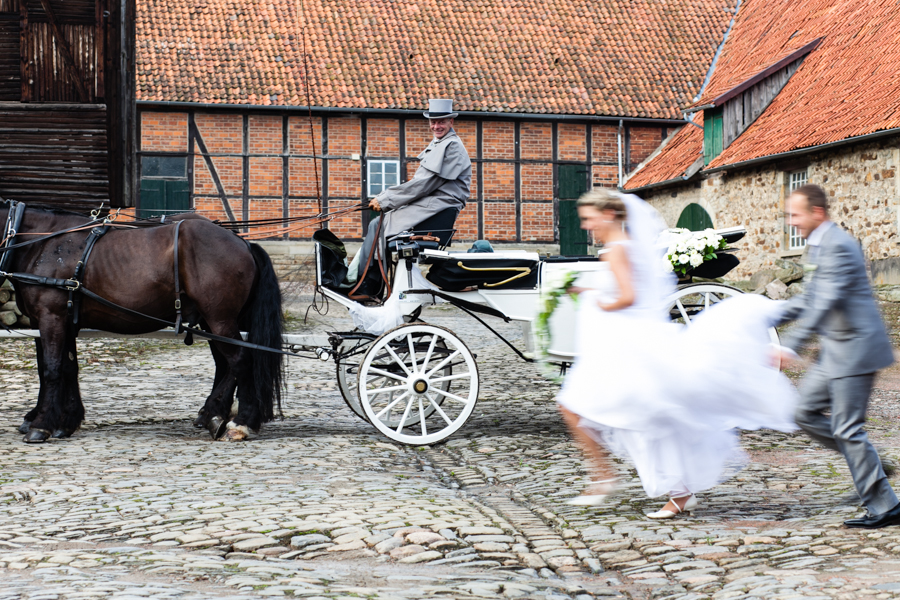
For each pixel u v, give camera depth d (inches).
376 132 1020.5
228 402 305.7
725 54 1090.1
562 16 1123.9
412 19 1085.1
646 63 1089.4
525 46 1083.9
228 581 155.1
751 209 849.5
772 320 193.9
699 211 928.9
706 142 918.4
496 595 150.8
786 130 796.6
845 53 817.5
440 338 308.2
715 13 1154.0
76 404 299.3
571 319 284.8
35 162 684.1
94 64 692.7
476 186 1047.6
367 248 311.9
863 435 183.2
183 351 585.0
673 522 193.6
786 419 194.4
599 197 192.5
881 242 689.6
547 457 272.2
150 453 271.4
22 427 305.0
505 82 1041.5
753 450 273.4
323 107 978.1
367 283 314.2
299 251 999.0
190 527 190.1
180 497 215.0
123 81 699.4
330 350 311.1
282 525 190.9
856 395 182.2
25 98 684.7
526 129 1052.5
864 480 182.1
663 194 1003.9
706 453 194.4
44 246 293.0
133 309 292.2
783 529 182.9
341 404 391.9
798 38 918.4
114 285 290.8
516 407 373.4
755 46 1011.9
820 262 184.1
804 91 833.5
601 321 192.5
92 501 211.5
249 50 1016.9
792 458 260.7
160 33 1011.3
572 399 193.6
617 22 1130.7
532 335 301.1
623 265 189.3
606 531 188.7
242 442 292.7
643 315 190.4
